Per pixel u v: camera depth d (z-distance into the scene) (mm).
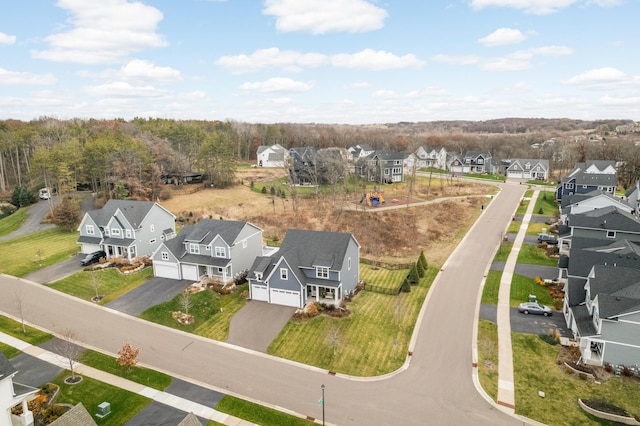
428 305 42125
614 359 30891
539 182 107375
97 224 55188
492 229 68000
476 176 117188
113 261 52438
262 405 27594
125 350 30625
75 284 46594
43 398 27156
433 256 58219
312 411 27078
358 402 27938
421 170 129750
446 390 29047
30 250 57250
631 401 27562
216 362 32719
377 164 103375
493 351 33719
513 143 177875
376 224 70875
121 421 25719
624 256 39719
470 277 49250
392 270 53500
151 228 56625
